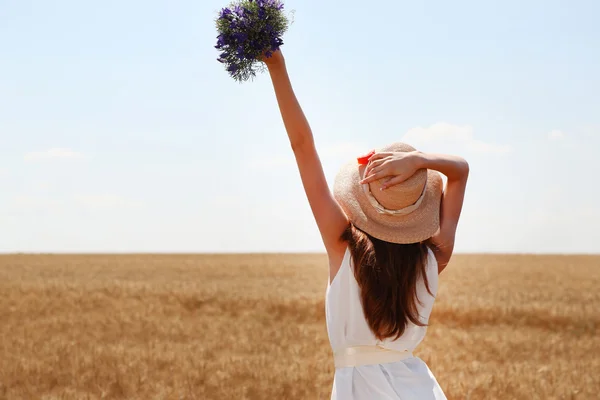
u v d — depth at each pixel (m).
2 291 23.28
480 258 85.12
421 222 2.76
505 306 18.92
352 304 2.71
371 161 2.74
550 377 9.77
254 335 14.07
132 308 19.30
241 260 73.31
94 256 90.94
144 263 62.31
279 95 2.67
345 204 2.79
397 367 2.75
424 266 2.75
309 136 2.70
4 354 11.28
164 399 8.21
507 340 13.70
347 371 2.75
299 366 10.16
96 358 10.80
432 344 13.03
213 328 15.34
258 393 8.54
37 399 8.30
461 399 8.35
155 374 9.77
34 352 11.58
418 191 2.73
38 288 24.66
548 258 86.06
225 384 9.02
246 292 24.64
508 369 10.16
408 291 2.71
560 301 22.64
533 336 14.68
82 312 18.41
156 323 15.85
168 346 12.39
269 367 10.12
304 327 15.83
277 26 2.56
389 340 2.73
